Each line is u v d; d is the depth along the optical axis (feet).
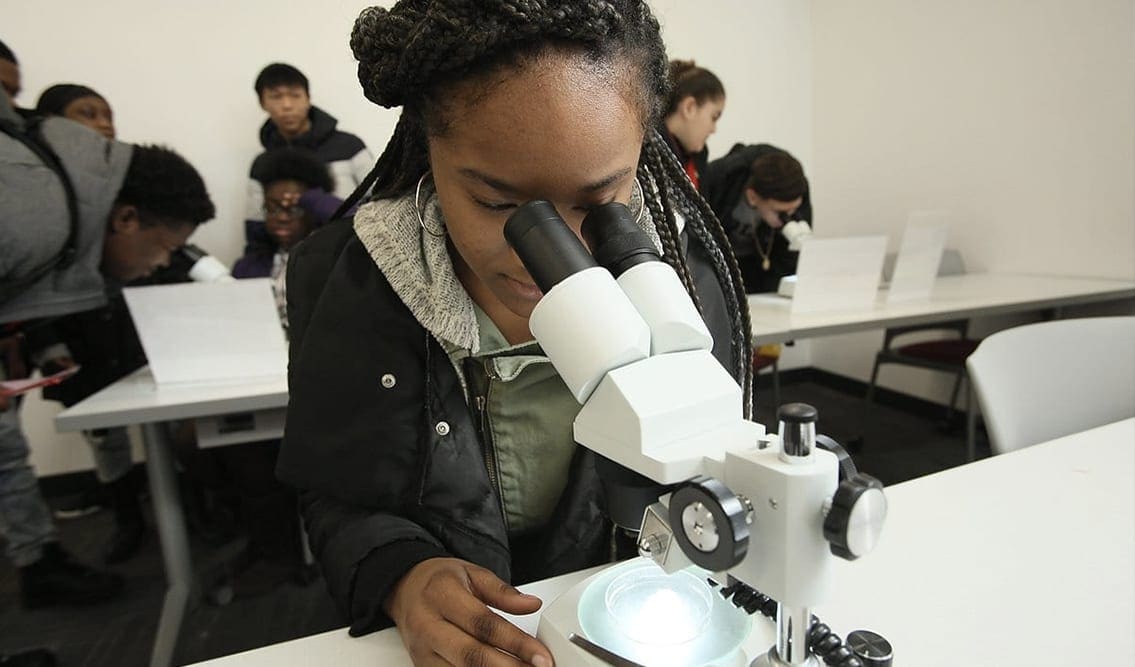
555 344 1.11
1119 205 7.15
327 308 2.04
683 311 1.17
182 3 7.88
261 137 8.18
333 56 8.54
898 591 1.69
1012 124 8.15
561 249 1.15
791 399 10.78
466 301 1.94
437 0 1.26
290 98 7.76
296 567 6.04
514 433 2.16
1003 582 1.72
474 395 2.12
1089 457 2.45
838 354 11.16
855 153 10.62
